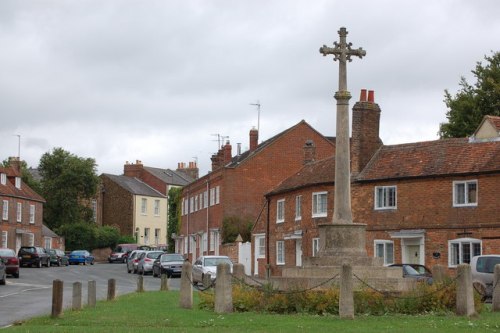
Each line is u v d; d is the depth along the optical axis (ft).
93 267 233.35
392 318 64.08
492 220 122.11
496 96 166.91
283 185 168.14
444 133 172.86
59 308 66.28
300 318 63.93
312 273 76.02
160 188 342.03
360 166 141.08
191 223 237.25
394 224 133.69
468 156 129.59
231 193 197.77
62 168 297.53
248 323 60.39
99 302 84.53
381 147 143.64
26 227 252.42
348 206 78.89
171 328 57.77
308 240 151.43
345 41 80.12
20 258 215.72
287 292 69.67
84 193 300.40
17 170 263.49
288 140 201.57
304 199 154.51
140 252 197.36
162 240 335.47
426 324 59.36
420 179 131.64
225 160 218.79
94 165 301.63
